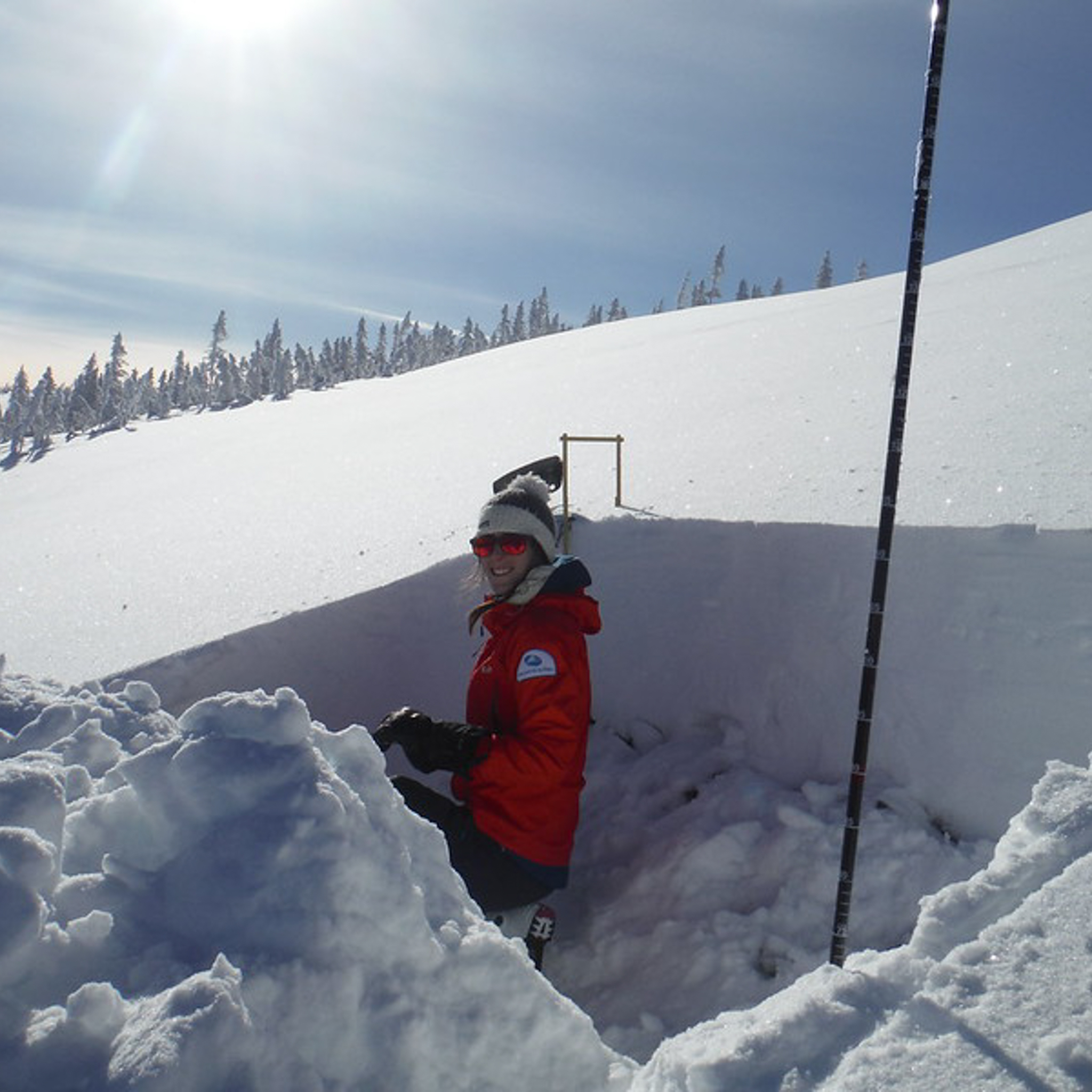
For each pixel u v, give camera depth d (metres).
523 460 6.87
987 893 1.86
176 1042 1.39
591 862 3.60
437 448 9.20
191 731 1.99
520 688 3.22
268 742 1.96
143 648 4.47
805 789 3.26
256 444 15.63
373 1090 1.61
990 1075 1.42
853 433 4.82
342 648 4.41
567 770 3.19
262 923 1.68
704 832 3.34
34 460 29.88
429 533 5.31
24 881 1.60
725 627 3.80
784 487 4.12
